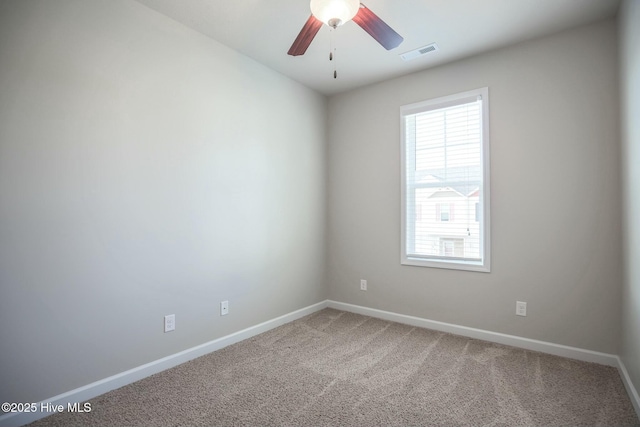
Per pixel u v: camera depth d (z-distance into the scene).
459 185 2.93
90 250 1.89
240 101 2.78
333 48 2.68
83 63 1.86
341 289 3.68
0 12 1.58
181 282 2.35
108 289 1.96
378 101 3.40
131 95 2.07
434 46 2.64
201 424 1.65
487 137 2.74
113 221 1.98
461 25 2.35
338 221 3.70
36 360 1.69
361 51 2.73
